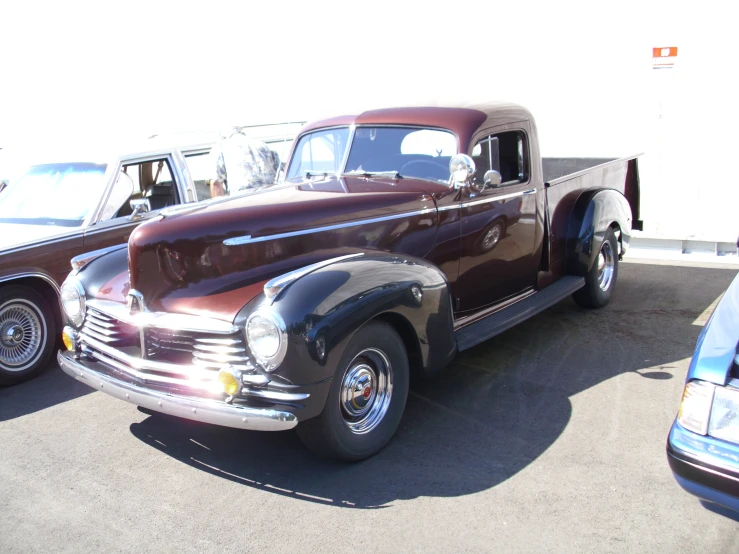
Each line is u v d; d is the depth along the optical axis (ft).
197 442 13.23
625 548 9.73
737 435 8.80
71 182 19.11
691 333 18.30
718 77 24.35
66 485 11.74
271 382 10.68
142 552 9.91
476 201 15.58
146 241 11.70
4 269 15.97
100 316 12.71
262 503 11.09
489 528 10.27
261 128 32.37
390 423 12.54
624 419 13.62
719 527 10.17
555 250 18.94
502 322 15.69
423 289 12.51
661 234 26.61
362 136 16.53
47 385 16.28
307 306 10.69
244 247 12.44
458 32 28.99
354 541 10.05
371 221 13.82
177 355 11.65
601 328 18.94
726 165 24.85
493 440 12.94
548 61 27.45
